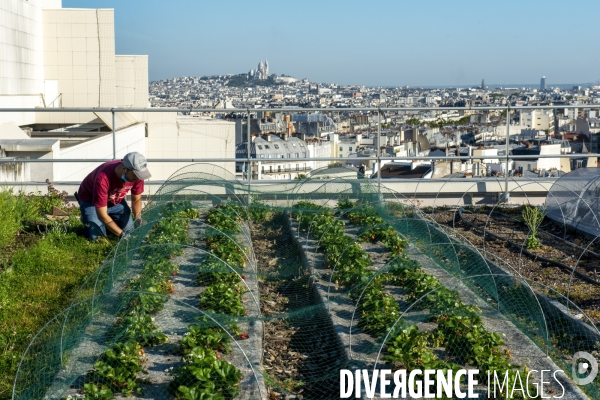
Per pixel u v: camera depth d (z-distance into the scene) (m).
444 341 5.80
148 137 29.56
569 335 6.38
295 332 6.59
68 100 28.36
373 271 7.57
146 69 30.88
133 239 7.41
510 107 11.77
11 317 6.50
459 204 12.70
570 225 10.73
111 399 4.80
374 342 5.93
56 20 27.97
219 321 5.86
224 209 10.68
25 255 8.21
